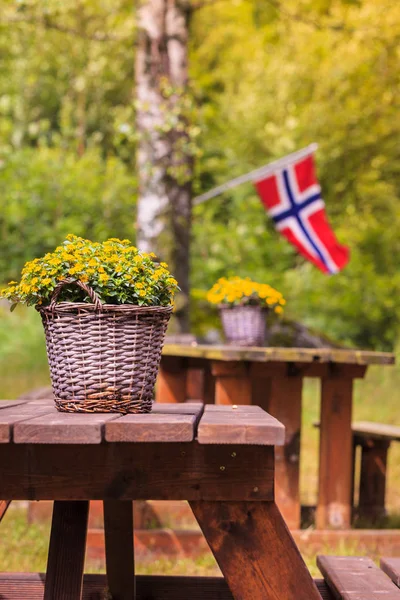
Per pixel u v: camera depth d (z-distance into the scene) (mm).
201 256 15320
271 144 17703
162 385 5586
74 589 2525
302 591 1972
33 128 16438
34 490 1972
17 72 17688
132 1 9070
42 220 14852
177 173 7531
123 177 15617
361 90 17578
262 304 5500
